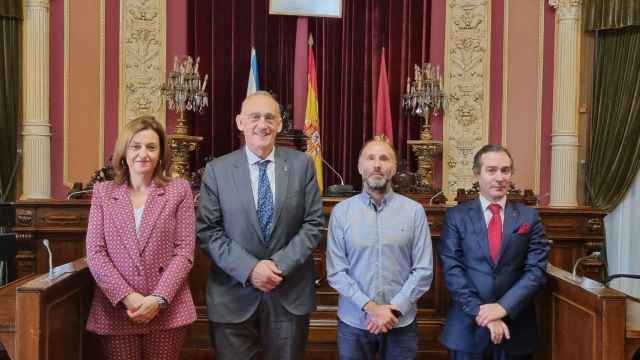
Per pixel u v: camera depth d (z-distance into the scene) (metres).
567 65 5.76
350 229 2.90
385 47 6.00
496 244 2.98
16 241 4.34
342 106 6.00
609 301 2.64
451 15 5.97
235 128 5.94
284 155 2.92
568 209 4.67
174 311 2.75
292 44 5.97
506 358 2.96
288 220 2.80
